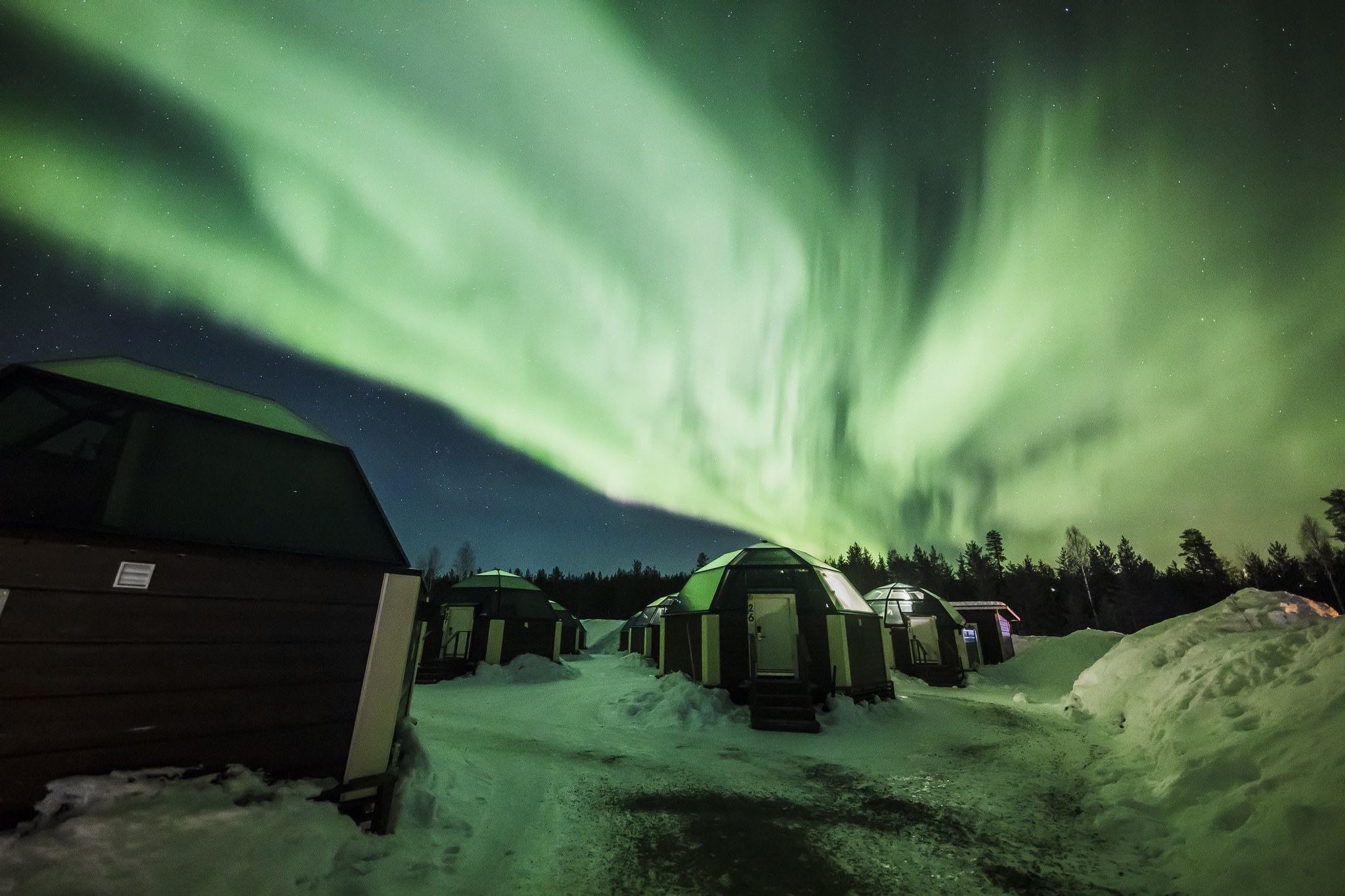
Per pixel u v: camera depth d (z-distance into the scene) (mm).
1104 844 4883
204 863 2916
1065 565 68062
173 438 4191
